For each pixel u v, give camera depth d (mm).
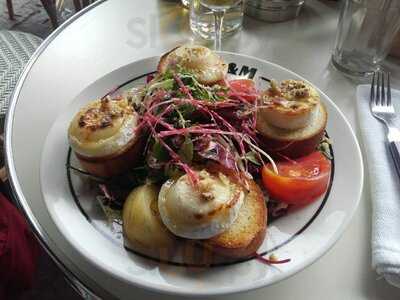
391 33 407
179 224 253
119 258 257
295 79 370
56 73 423
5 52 613
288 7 466
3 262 474
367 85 393
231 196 261
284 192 287
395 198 301
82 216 283
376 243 277
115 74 372
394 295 267
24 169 345
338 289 269
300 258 255
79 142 296
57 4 925
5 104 552
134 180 309
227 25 459
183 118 324
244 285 240
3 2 996
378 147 337
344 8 412
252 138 319
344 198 288
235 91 344
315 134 308
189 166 292
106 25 474
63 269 289
